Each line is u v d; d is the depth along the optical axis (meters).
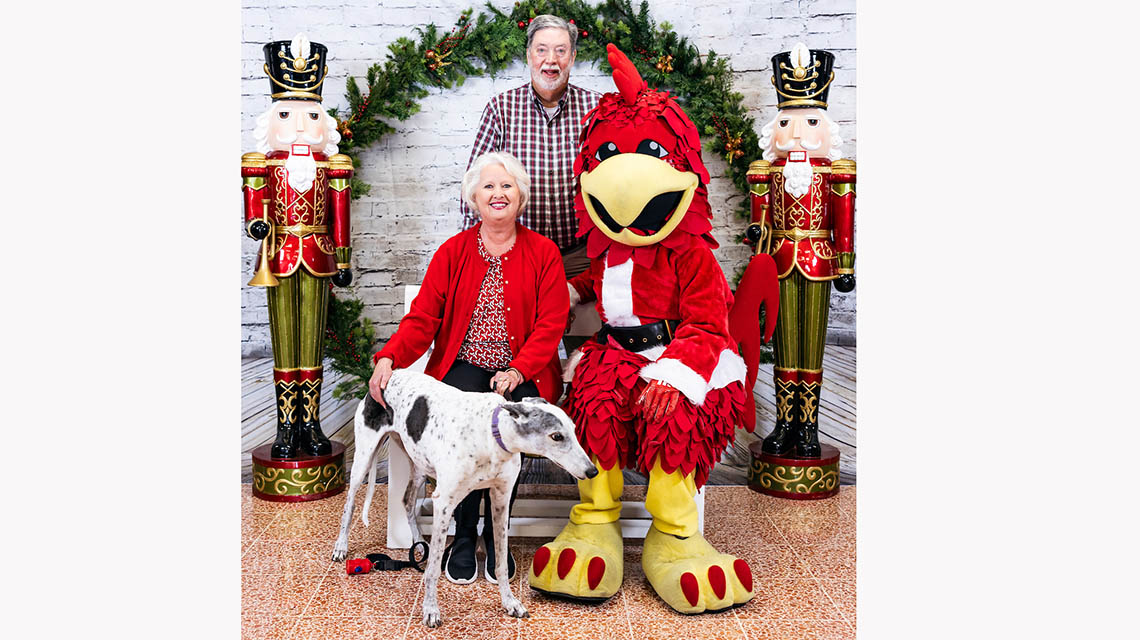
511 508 3.33
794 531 3.55
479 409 2.65
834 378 4.44
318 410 3.98
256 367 4.43
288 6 4.25
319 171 3.80
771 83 4.26
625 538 3.37
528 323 3.12
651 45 4.18
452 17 4.25
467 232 3.19
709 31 4.22
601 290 3.07
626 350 3.04
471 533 3.07
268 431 4.34
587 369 3.04
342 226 3.85
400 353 3.08
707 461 2.94
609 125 3.01
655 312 3.02
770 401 4.41
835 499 3.97
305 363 3.90
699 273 2.97
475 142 3.92
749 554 3.30
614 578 2.88
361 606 2.84
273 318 3.85
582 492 3.06
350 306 4.32
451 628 2.69
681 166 2.97
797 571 3.15
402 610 2.81
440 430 2.69
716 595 2.77
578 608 2.84
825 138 3.90
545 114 3.88
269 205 3.80
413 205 4.37
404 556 3.24
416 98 4.29
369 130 4.23
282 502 3.87
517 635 2.65
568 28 3.77
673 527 2.93
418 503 3.41
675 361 2.86
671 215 2.95
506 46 4.22
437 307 3.15
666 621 2.75
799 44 3.83
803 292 3.91
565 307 3.12
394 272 4.39
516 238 3.15
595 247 3.10
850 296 4.42
